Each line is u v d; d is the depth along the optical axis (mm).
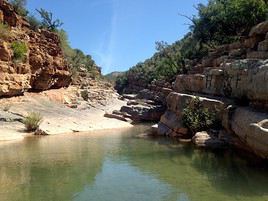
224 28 42750
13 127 26266
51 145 21531
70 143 22562
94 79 80625
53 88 45438
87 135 27188
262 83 16562
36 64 39344
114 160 17125
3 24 34031
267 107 16656
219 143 20234
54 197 11133
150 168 15375
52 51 44562
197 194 11461
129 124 37969
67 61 53594
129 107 44125
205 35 46594
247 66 19766
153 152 19266
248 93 18766
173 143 22547
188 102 25219
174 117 27359
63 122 31281
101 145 21875
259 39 24125
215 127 22359
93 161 16828
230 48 30469
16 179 13312
